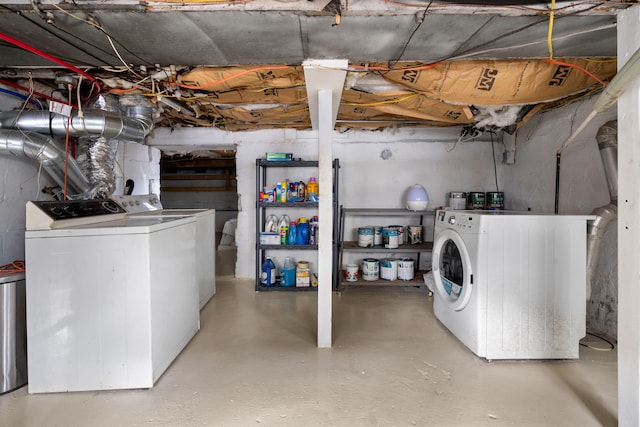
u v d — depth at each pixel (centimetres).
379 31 156
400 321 280
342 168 399
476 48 175
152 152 414
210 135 398
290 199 375
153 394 180
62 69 210
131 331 182
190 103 283
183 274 230
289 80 228
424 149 397
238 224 407
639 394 137
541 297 211
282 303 325
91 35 161
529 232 210
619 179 144
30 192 246
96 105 246
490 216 209
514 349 212
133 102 256
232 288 375
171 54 183
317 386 186
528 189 343
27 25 151
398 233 369
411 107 279
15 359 184
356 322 278
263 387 185
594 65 200
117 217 231
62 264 177
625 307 142
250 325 272
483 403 171
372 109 304
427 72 210
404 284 351
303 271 368
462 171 398
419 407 168
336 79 206
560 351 212
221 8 138
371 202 402
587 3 135
